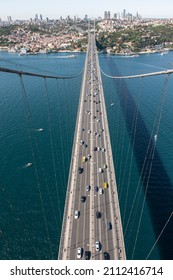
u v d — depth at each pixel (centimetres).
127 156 10006
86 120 11606
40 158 9750
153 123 12838
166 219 7225
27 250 6406
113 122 13038
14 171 9025
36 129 11969
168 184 8494
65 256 5025
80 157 8462
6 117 13238
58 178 8725
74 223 5744
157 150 10419
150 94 17438
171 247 6456
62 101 15800
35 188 8294
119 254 5047
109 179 7275
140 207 7606
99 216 5891
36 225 7044
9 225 7056
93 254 5050
